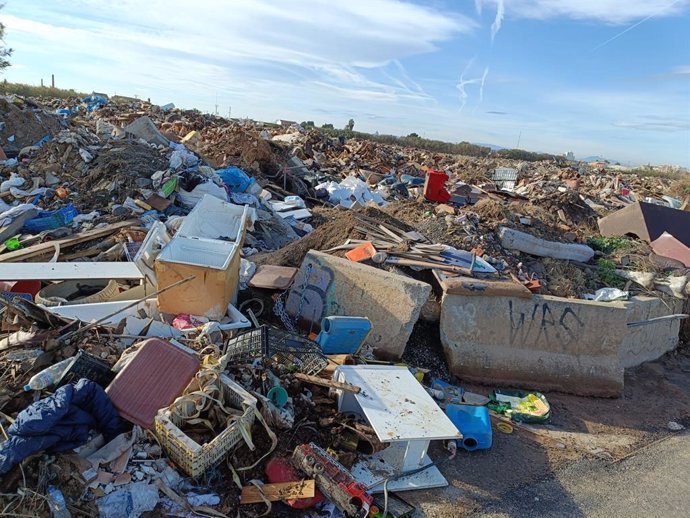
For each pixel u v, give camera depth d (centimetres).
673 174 4394
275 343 551
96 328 493
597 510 450
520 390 646
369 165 2169
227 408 432
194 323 564
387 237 822
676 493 483
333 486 396
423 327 694
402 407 470
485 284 679
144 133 1240
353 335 578
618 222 1145
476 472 480
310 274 689
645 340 777
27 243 763
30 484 351
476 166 2953
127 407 410
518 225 961
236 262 640
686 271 880
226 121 3045
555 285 787
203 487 389
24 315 488
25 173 1006
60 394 377
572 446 546
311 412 489
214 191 998
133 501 358
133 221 851
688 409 656
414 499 432
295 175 1565
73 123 1401
